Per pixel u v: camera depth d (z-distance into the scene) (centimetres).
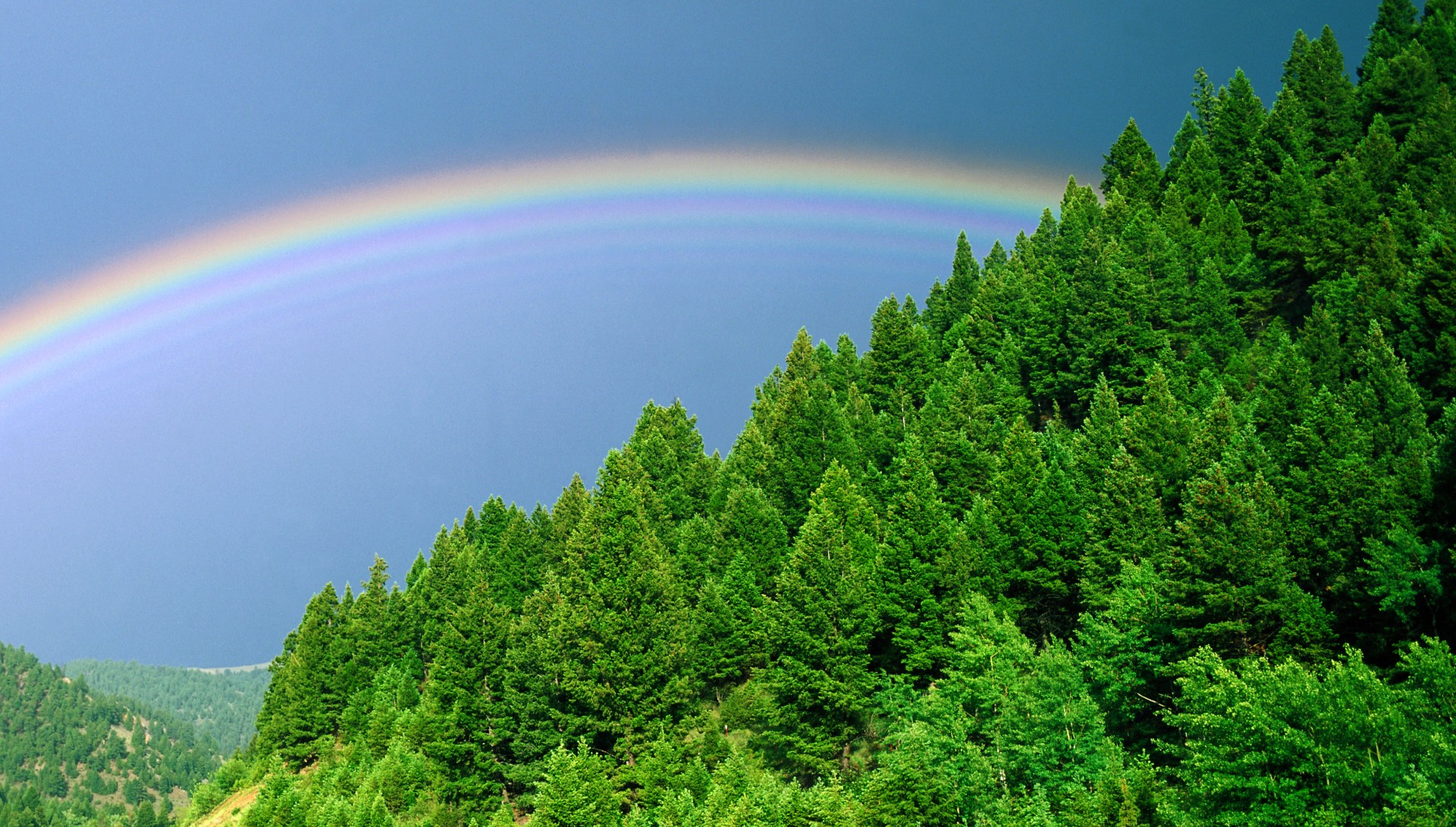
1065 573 7950
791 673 7625
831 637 7638
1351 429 6806
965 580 7819
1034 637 8138
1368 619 5988
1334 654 5900
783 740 7631
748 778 7075
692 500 12212
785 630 7794
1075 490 8412
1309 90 14962
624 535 8844
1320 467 6650
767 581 9719
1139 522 7462
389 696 11438
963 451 9550
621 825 7331
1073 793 5459
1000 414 11125
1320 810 4038
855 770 7431
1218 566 5994
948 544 8100
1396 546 5844
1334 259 11625
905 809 5766
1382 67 14738
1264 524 6125
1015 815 5553
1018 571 7925
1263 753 4291
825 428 11038
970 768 5931
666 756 7806
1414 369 8238
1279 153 14188
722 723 8631
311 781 10631
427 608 12406
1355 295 9731
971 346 13412
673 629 8531
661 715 8319
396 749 9606
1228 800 4428
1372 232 11325
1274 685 4441
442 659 9994
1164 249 12506
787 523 10750
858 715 7688
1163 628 6331
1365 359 8056
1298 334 11012
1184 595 6094
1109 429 8994
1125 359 11469
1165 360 10806
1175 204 14125
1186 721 5034
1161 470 7969
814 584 7831
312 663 12550
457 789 9031
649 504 11488
